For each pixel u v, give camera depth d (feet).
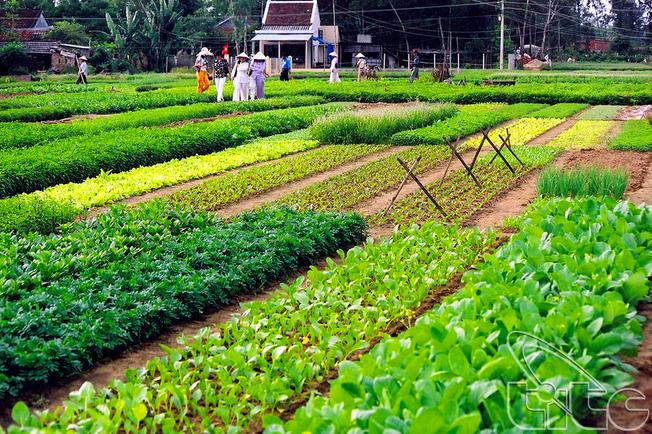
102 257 34.88
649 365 23.93
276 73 221.46
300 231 40.14
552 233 34.37
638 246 33.32
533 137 82.89
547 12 300.61
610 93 123.75
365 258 35.42
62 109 106.52
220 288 32.78
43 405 24.09
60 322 27.37
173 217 42.22
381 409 17.29
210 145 76.28
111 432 20.27
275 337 26.48
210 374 25.08
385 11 256.11
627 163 66.08
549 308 24.99
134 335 28.58
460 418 16.26
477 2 252.83
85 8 258.98
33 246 35.55
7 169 53.83
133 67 220.02
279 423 18.56
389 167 64.80
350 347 26.48
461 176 59.77
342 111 100.01
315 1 236.63
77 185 55.36
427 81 168.25
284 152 74.08
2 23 227.20
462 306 24.70
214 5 275.39
